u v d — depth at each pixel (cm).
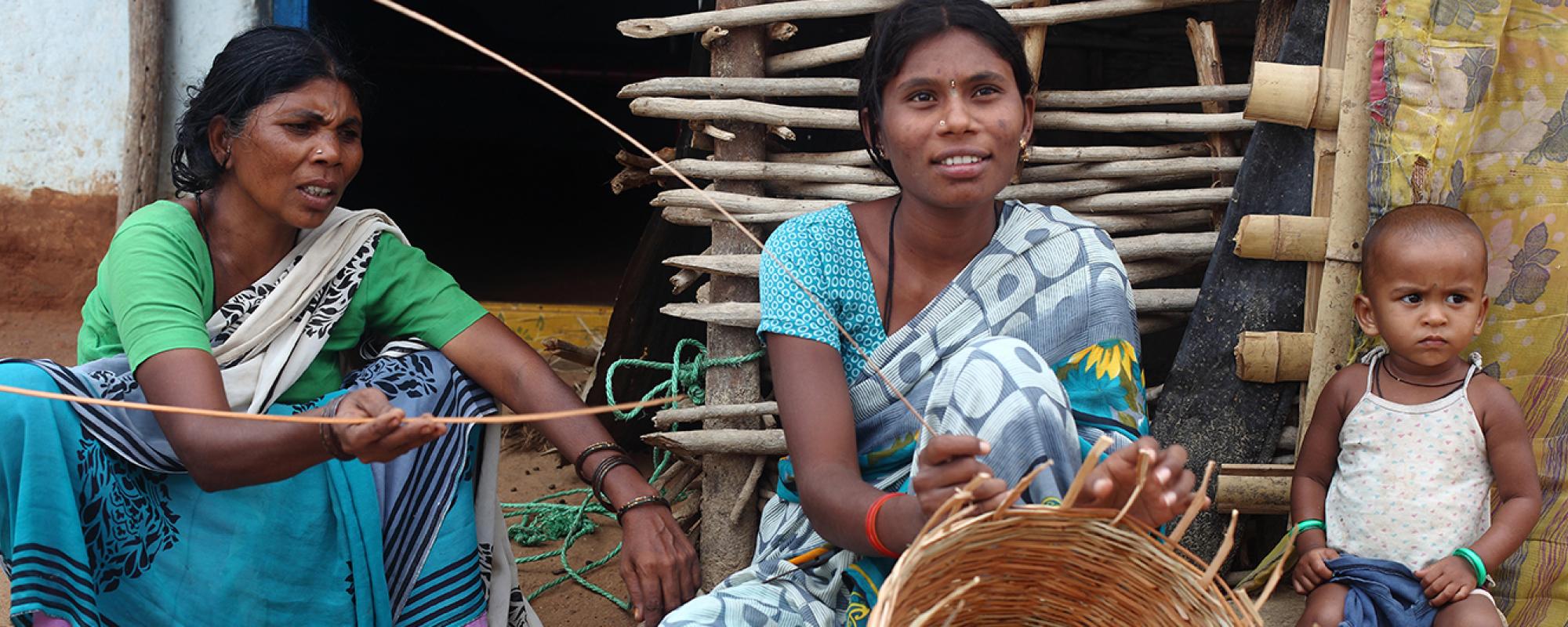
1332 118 237
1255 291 248
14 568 184
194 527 197
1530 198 225
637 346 324
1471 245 207
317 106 199
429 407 212
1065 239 196
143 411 197
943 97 180
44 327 432
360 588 201
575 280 521
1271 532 259
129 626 197
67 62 425
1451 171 223
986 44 181
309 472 199
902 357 193
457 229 646
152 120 407
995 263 194
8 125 429
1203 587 149
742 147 273
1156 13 376
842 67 303
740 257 266
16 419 184
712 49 275
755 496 274
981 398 171
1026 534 154
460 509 209
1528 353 226
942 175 182
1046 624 165
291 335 213
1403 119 222
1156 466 150
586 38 955
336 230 219
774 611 185
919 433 186
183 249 202
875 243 200
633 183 310
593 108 883
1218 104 279
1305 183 243
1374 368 223
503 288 501
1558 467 224
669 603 201
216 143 204
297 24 405
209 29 408
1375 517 215
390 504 206
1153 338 299
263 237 211
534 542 301
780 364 191
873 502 169
